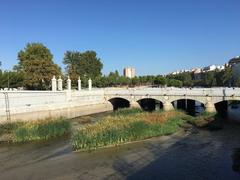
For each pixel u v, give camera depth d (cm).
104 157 3375
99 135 3819
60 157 3472
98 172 2892
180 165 3050
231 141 4066
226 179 2633
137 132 4150
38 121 4816
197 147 3756
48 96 6556
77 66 13400
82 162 3225
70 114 7100
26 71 8544
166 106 7000
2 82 8406
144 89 7475
